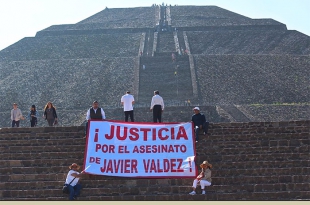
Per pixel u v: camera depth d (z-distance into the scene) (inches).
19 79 4362.7
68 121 3368.6
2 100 3988.7
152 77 4286.4
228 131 1473.9
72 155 1392.7
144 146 1370.6
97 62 4618.6
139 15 6535.4
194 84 4128.9
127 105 1619.1
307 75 4355.3
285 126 1491.1
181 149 1370.6
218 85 4133.9
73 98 3956.7
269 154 1366.9
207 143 1413.6
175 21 6151.6
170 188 1273.4
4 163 1373.0
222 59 4638.3
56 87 4178.2
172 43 5398.6
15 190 1277.1
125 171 1333.7
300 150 1385.3
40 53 5364.2
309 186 1266.0
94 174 1325.0
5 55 5349.4
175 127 1395.2
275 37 5654.5
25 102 3954.2
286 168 1316.4
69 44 5546.3
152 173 1328.7
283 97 3986.2
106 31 5856.3
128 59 4658.0
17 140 1456.7
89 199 1239.5
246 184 1278.3
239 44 5541.3
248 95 3996.1
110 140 1375.5
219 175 1312.7
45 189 1282.0
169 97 3961.6
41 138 1483.8
